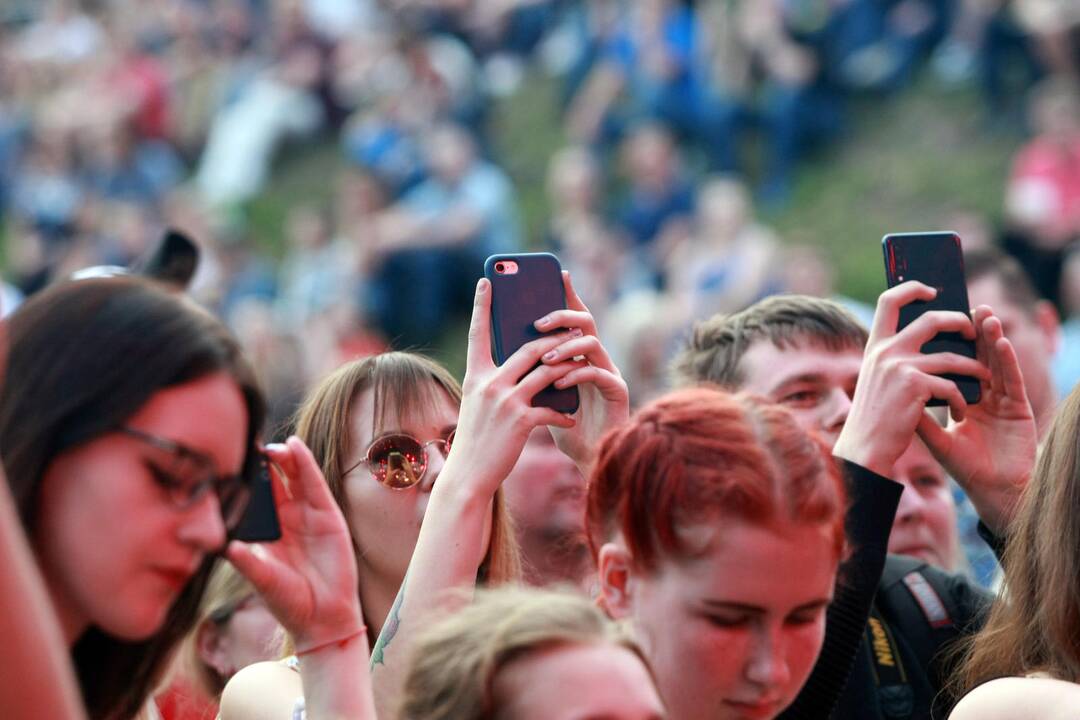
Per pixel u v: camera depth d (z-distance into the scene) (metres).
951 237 7.49
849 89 40.22
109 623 4.59
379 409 7.46
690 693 5.32
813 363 8.48
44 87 52.75
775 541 5.23
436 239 35.88
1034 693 6.21
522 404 6.49
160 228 39.84
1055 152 31.09
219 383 4.73
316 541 5.59
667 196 35.22
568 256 33.81
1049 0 36.94
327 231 39.88
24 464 4.53
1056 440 6.75
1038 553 6.76
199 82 49.91
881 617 7.84
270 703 6.73
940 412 10.49
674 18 40.06
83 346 4.61
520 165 42.97
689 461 5.32
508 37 48.38
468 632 4.98
